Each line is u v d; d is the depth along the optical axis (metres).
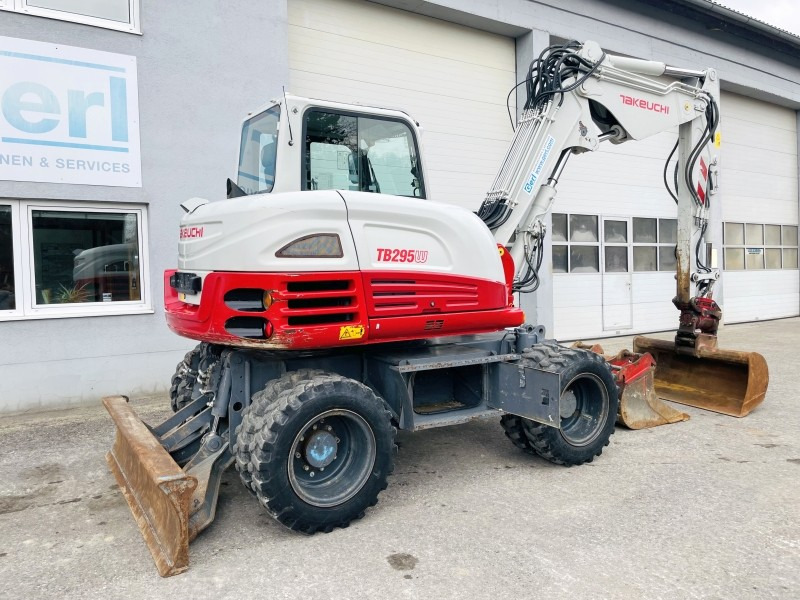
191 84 6.62
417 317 3.86
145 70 6.36
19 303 5.93
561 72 5.12
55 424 5.61
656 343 6.35
